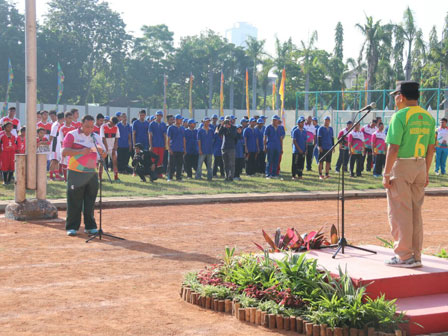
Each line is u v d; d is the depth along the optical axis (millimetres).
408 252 6469
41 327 5336
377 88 63219
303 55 71750
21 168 11539
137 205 13664
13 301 6148
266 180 19344
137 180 18359
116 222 11383
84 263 7996
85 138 9984
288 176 20844
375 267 6457
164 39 84312
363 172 23094
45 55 70500
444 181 19984
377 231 10906
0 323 5422
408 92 6555
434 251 8938
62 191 15125
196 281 6633
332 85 74125
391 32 60250
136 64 79750
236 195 15031
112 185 16750
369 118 51812
